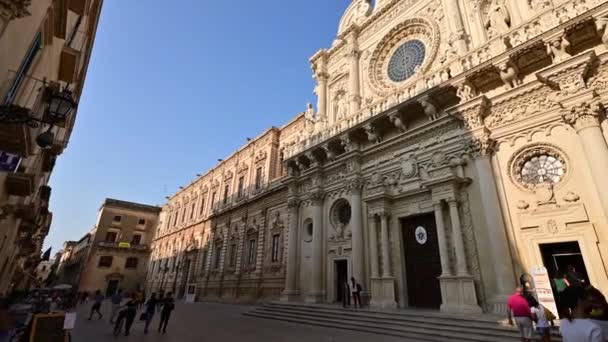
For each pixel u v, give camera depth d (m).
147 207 57.56
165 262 44.41
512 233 11.16
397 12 20.28
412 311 12.31
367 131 17.38
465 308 11.21
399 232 15.22
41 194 13.77
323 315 14.27
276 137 29.41
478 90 13.65
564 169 10.69
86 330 13.05
